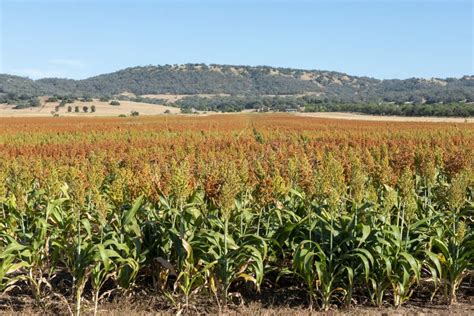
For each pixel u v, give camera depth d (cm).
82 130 4609
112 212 803
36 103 16125
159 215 791
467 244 718
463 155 1116
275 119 8188
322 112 14650
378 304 708
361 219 750
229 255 684
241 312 673
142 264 748
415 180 1123
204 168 1164
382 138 3127
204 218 761
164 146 2505
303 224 762
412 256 695
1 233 729
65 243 734
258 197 758
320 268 681
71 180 730
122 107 16012
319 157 1498
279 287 790
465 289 786
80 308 684
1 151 2142
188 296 703
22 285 794
